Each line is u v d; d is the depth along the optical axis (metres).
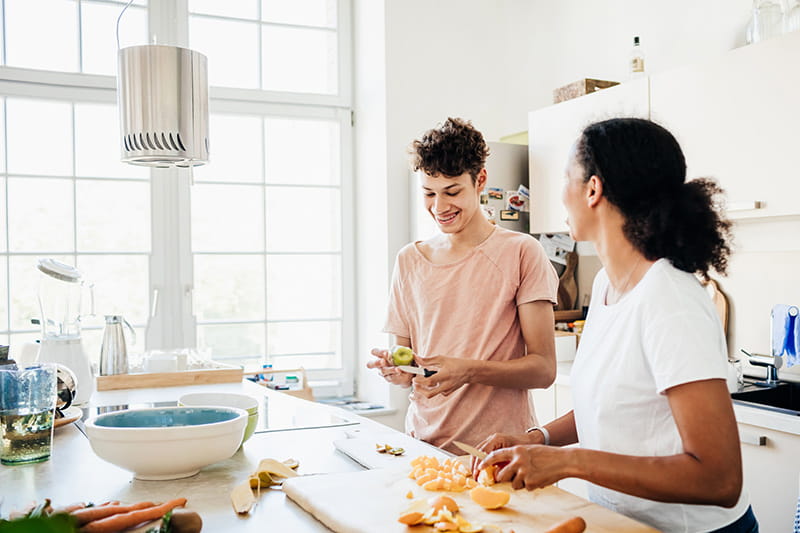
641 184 1.04
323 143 3.78
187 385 2.25
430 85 3.62
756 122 2.23
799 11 2.27
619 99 2.74
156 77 1.91
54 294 2.37
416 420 1.76
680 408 0.94
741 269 2.58
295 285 3.71
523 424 1.68
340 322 3.80
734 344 2.62
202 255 3.50
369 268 3.68
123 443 1.17
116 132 3.32
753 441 2.05
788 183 2.13
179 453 1.19
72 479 1.23
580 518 0.92
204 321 3.51
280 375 3.28
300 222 3.72
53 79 3.20
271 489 1.19
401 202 3.53
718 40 2.68
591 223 1.13
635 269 1.08
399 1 3.53
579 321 3.17
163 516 0.90
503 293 1.67
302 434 1.57
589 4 3.30
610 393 1.07
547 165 3.13
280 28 3.68
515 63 3.78
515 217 3.35
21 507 1.06
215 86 3.53
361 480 1.16
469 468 1.22
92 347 3.25
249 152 3.61
